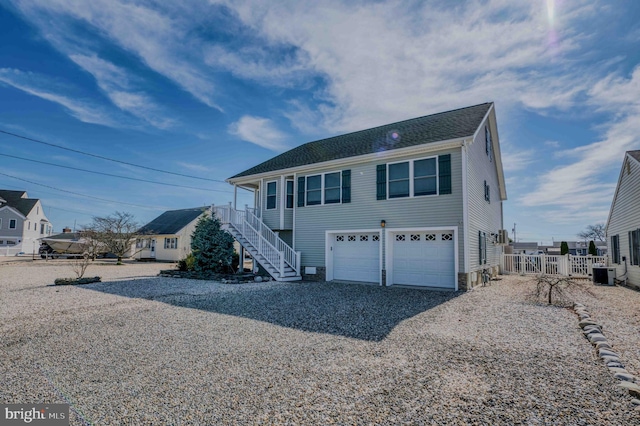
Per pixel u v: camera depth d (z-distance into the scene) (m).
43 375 3.76
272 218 15.22
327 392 3.28
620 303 8.29
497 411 2.88
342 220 13.07
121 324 6.07
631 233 11.91
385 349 4.61
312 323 6.12
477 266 11.72
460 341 4.97
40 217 44.19
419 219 11.30
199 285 11.80
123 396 3.22
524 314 6.85
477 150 12.61
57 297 9.16
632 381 3.43
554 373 3.72
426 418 2.77
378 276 12.32
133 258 33.22
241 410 2.93
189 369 3.91
